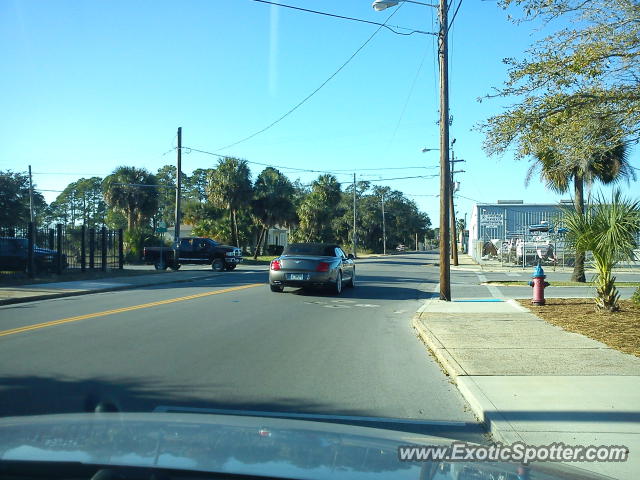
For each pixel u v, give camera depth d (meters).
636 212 11.55
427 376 7.70
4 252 23.55
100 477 2.12
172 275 25.91
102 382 7.04
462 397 6.71
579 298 16.42
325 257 18.12
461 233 111.12
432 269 36.22
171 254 31.88
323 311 14.29
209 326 11.46
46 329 10.84
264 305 15.13
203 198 99.62
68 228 27.70
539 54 9.12
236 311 13.85
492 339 9.92
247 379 7.33
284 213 52.34
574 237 12.38
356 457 2.58
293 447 2.65
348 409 6.16
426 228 136.50
